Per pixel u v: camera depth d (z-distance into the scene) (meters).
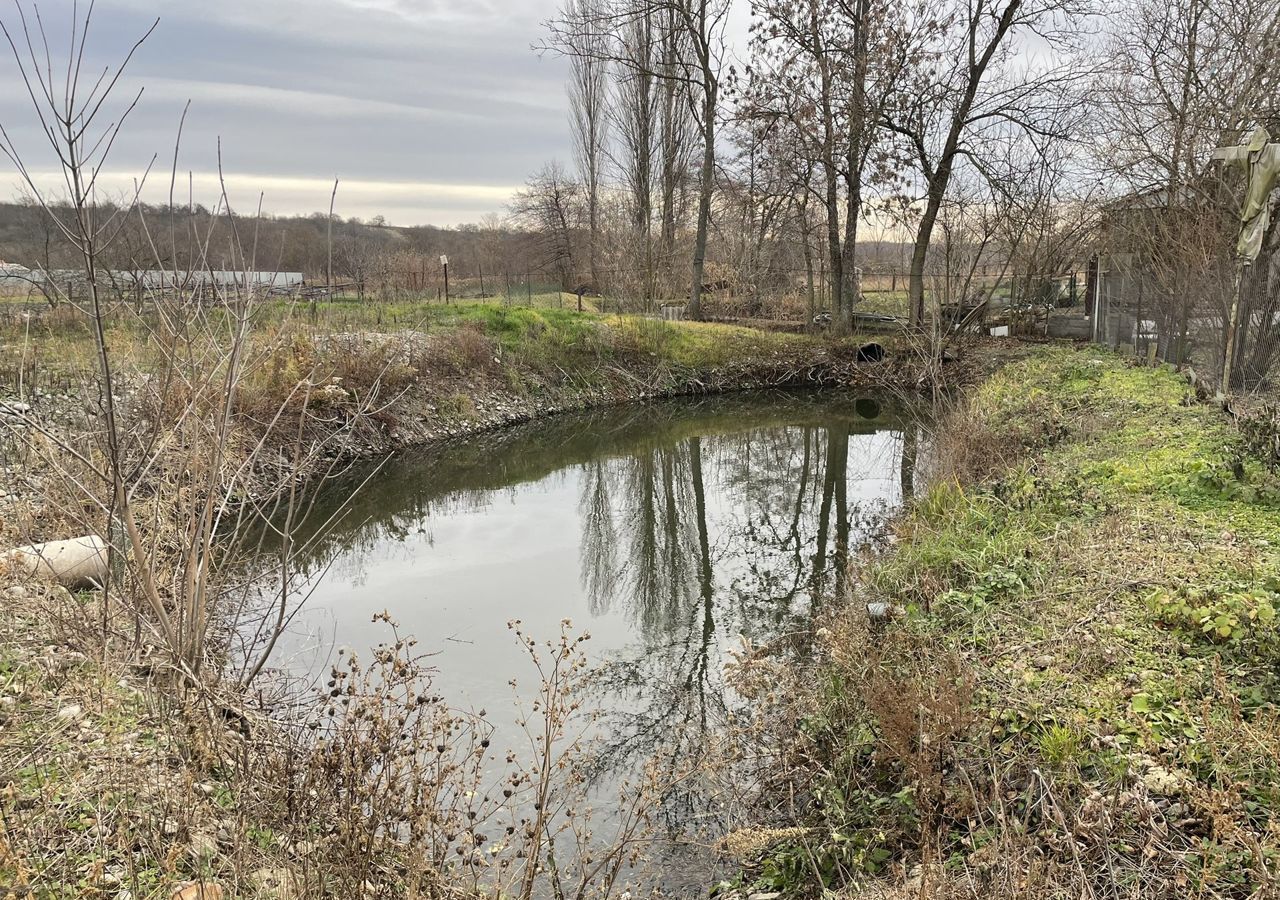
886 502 12.46
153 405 5.16
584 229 41.62
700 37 24.81
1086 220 22.20
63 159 3.63
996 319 25.84
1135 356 15.41
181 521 5.04
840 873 3.98
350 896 3.24
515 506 12.94
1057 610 5.40
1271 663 4.16
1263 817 3.25
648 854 4.56
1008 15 21.70
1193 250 12.11
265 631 7.30
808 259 25.69
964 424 11.12
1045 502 7.43
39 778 3.79
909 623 5.86
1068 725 4.10
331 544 10.58
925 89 21.78
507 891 4.13
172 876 3.27
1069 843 3.21
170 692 4.61
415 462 15.01
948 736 4.31
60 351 11.19
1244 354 10.18
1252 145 8.94
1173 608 4.84
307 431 13.44
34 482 6.38
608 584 9.42
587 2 33.78
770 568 9.93
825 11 22.06
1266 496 6.55
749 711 6.12
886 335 25.03
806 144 23.05
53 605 5.33
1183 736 3.85
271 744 4.28
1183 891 3.00
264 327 9.26
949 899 3.11
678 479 14.73
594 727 6.02
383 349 15.37
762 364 23.38
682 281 30.30
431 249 45.12
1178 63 16.30
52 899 3.09
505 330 20.92
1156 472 7.64
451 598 8.80
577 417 19.56
